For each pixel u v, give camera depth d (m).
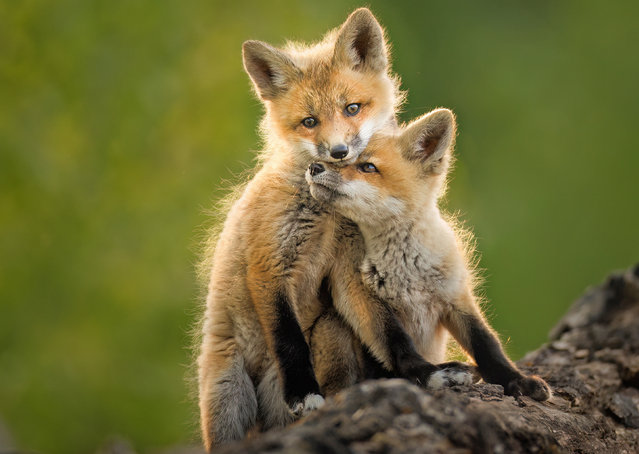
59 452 15.09
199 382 7.56
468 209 17.34
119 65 15.72
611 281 9.23
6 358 15.42
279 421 7.31
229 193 8.60
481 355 6.63
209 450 7.21
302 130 7.92
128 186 15.86
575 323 8.89
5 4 15.62
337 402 4.44
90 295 15.49
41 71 15.73
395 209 6.93
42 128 15.63
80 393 15.23
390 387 4.43
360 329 6.89
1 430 11.48
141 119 15.70
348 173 6.99
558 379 6.94
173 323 15.33
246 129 15.99
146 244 15.55
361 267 6.99
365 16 8.30
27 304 15.62
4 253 15.53
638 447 6.28
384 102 8.32
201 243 8.85
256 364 7.35
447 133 7.28
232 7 16.67
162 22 16.03
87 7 15.66
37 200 15.59
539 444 4.91
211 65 16.22
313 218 7.17
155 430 15.16
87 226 15.55
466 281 7.02
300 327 6.98
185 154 15.96
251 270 7.13
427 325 6.93
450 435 4.29
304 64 8.36
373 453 4.05
